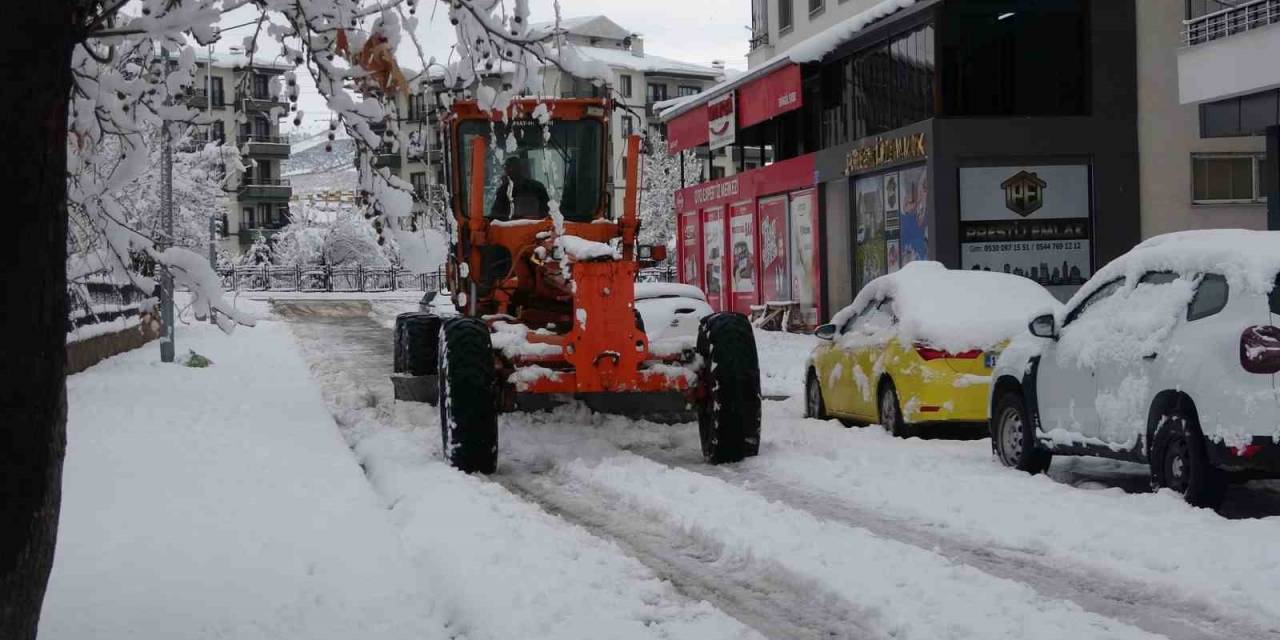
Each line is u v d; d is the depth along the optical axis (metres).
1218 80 20.11
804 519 8.42
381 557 7.45
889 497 9.34
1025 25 24.94
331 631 5.95
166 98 5.51
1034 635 5.75
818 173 30.39
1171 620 6.06
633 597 6.60
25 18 3.90
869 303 14.16
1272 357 7.88
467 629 6.10
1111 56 24.73
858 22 27.50
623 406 11.98
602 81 5.43
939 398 12.25
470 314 13.00
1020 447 10.68
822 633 6.07
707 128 36.72
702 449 11.64
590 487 10.26
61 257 4.10
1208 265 8.62
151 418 14.85
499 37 5.25
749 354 11.21
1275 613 6.07
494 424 10.97
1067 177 24.83
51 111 3.99
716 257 38.28
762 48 39.62
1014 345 10.88
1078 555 7.30
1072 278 24.86
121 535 8.05
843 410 14.33
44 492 4.07
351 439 13.77
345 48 5.08
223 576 6.97
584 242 11.57
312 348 29.22
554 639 5.80
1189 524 7.89
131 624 6.04
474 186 12.93
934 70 24.95
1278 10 19.25
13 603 4.02
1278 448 7.83
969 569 6.92
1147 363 8.88
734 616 6.38
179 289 5.98
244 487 9.88
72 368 21.19
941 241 24.56
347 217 65.44
